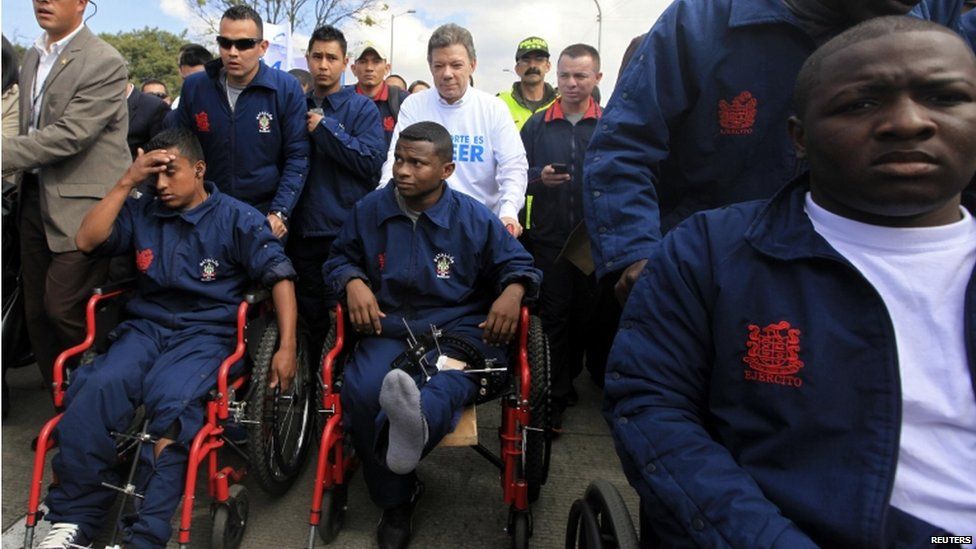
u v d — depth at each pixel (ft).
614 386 4.00
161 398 6.91
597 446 10.23
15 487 8.38
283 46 19.51
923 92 3.02
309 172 10.76
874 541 3.18
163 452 6.74
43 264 9.69
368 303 7.45
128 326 7.99
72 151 9.00
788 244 3.54
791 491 3.39
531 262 7.95
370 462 7.09
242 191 10.16
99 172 9.46
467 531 7.91
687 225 4.05
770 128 4.97
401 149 7.47
